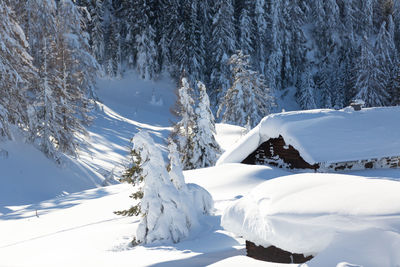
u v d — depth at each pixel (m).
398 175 18.83
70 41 43.28
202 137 28.52
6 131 28.80
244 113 46.75
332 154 19.89
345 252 4.52
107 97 63.81
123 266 9.77
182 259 9.66
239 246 10.62
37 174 28.78
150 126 55.16
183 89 29.72
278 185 6.45
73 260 11.02
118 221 16.27
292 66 79.00
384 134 21.03
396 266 4.10
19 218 19.25
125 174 13.99
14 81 29.27
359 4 83.38
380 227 4.55
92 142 42.84
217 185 19.75
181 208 13.46
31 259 11.79
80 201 22.17
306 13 83.88
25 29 36.72
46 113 31.97
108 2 77.38
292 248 5.21
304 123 21.69
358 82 66.75
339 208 5.14
